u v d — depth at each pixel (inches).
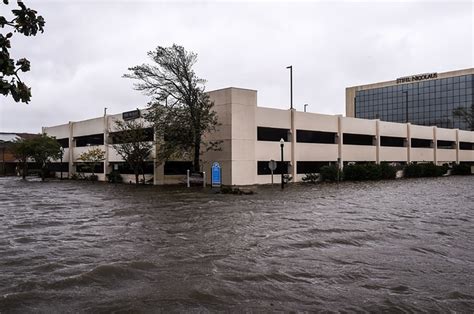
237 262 364.5
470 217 633.0
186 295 276.4
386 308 251.8
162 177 1542.8
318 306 255.6
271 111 1472.7
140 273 330.0
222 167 1382.9
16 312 246.1
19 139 2488.9
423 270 337.4
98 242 454.9
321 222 583.2
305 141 1596.9
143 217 645.3
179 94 1368.1
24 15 118.0
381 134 1910.7
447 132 2363.4
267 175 1457.9
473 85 3304.6
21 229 546.3
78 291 285.9
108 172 1825.8
